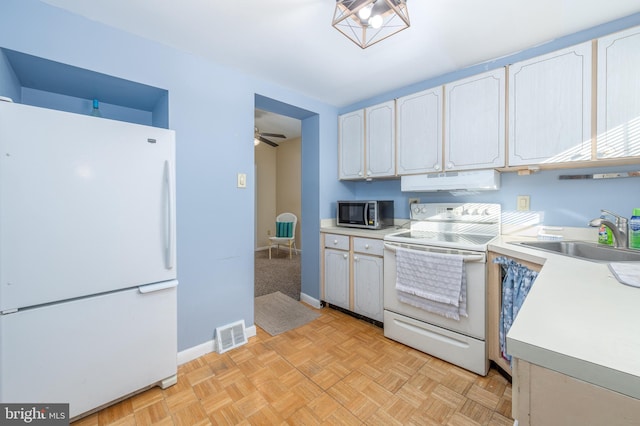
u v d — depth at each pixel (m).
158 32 1.60
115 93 1.77
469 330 1.69
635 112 1.36
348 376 1.66
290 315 2.57
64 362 1.21
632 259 1.36
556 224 1.86
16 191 1.09
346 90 2.48
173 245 1.53
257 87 2.21
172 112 1.76
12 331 1.09
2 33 1.24
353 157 2.73
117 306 1.35
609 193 1.67
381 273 2.23
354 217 2.63
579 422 0.44
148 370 1.46
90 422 1.29
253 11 1.42
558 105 1.58
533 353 0.49
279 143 5.93
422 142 2.19
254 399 1.46
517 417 0.51
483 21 1.51
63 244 1.20
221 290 2.01
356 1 1.25
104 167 1.30
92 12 1.42
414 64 2.00
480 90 1.88
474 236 2.05
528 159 1.68
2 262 1.07
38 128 1.14
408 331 1.98
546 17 1.48
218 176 1.98
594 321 0.58
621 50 1.39
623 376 0.40
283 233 5.33
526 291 1.35
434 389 1.53
